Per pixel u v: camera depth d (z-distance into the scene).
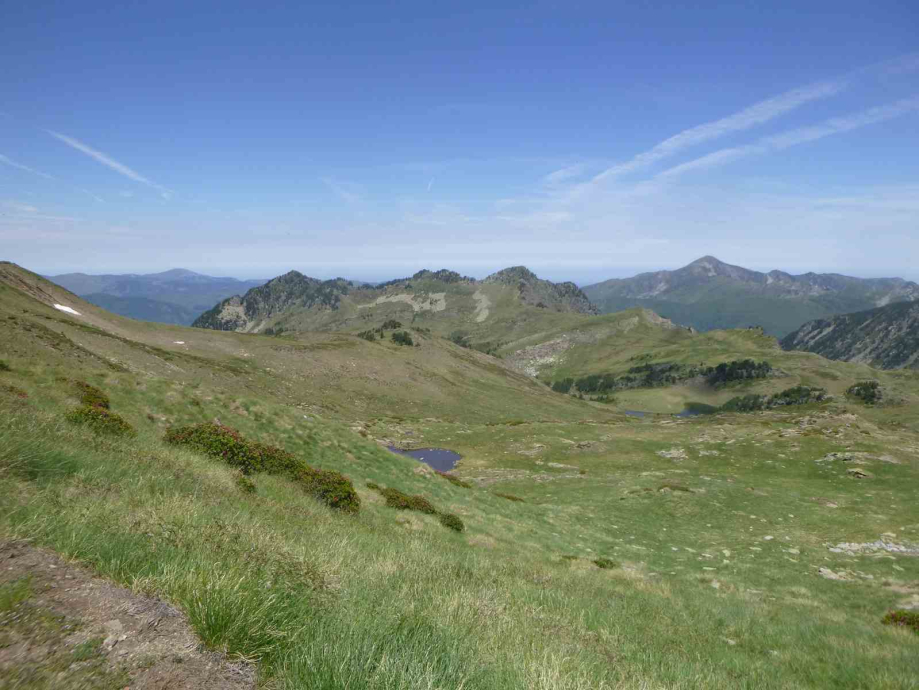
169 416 25.48
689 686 7.76
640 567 25.53
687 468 54.81
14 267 109.25
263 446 20.72
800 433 60.03
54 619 4.14
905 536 31.78
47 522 6.04
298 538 10.48
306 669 4.27
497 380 199.50
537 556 22.62
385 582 8.43
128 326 117.38
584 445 68.00
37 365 22.80
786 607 19.36
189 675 3.84
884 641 14.79
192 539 7.13
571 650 7.64
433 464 63.94
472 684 4.75
